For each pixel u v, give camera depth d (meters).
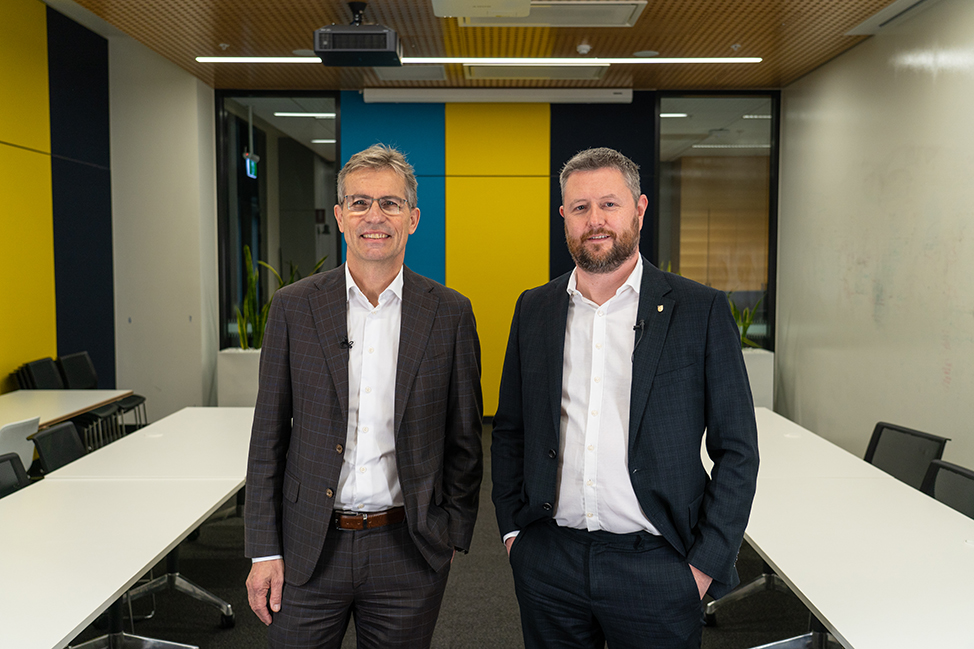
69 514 2.52
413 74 6.73
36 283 5.85
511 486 1.92
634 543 1.68
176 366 7.11
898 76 5.06
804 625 3.32
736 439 1.65
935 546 2.20
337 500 1.77
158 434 3.82
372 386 1.78
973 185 4.21
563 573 1.73
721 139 7.49
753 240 7.55
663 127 7.49
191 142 6.96
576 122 7.48
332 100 7.50
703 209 7.55
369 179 1.70
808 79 6.65
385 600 1.82
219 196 7.48
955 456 4.39
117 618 2.84
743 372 1.67
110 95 6.97
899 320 5.05
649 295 1.70
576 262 1.70
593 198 1.64
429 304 1.83
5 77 5.43
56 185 6.10
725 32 5.41
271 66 6.47
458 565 4.04
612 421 1.68
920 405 4.78
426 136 7.50
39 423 4.16
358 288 1.78
